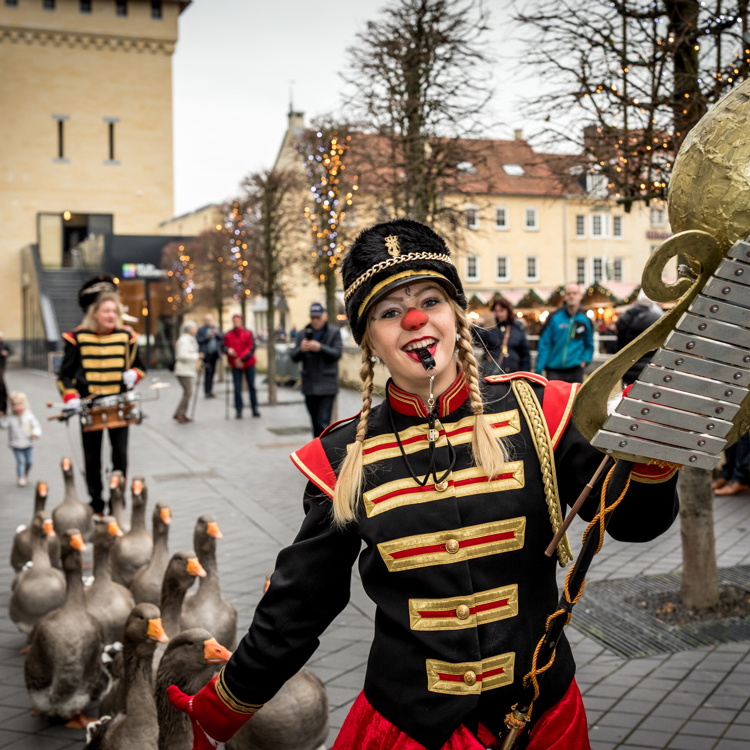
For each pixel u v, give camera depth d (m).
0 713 4.07
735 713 3.83
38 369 33.38
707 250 1.22
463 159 10.36
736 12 4.86
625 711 3.89
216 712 1.74
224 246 27.31
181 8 45.44
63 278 35.06
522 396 1.64
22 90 43.16
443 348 1.61
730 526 7.25
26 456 10.09
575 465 1.58
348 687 4.22
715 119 1.24
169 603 3.96
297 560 1.68
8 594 5.89
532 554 1.55
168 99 45.06
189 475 10.45
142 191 44.88
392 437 1.64
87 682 3.89
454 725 1.46
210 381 20.80
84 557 6.75
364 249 1.64
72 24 43.50
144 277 32.12
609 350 20.20
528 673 1.49
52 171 43.66
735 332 1.23
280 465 11.04
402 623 1.53
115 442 7.21
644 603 5.28
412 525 1.54
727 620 4.94
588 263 47.44
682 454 1.29
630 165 5.50
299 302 44.38
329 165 14.44
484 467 1.54
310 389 9.82
